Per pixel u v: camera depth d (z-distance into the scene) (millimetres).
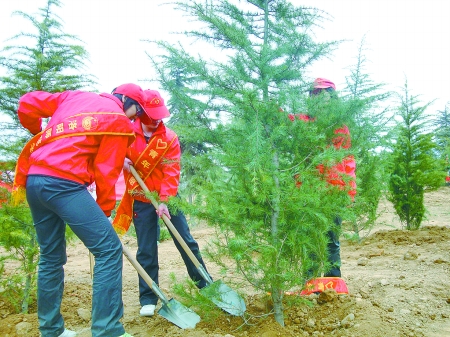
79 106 3242
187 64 3387
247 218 3400
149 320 3992
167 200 3789
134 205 4289
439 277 4816
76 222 3090
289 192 3287
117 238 3209
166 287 5305
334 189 3568
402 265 5723
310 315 3688
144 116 3969
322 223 3412
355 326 3414
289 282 3391
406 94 8625
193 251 4312
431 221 10648
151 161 4148
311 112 3643
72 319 4051
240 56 3533
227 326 3590
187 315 3721
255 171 3248
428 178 8141
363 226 7676
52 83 4750
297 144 3541
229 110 3490
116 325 3057
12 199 3590
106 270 3090
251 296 4238
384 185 7055
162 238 10250
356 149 3729
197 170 3588
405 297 4172
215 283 3609
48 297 3398
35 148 3273
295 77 3662
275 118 3520
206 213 3301
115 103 3355
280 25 3730
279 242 3373
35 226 3361
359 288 4695
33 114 3389
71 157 3090
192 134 3539
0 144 4445
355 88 6930
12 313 4250
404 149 8445
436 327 3529
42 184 3076
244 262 3412
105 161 3186
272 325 3410
